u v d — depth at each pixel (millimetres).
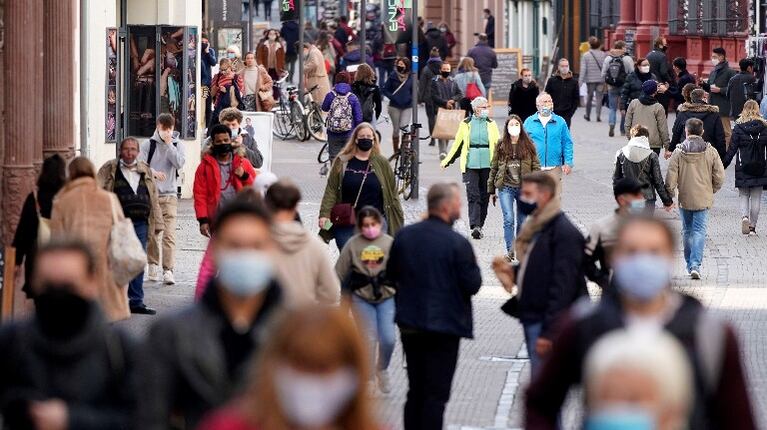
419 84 75000
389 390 27672
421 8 150625
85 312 15000
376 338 27656
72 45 38781
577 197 57250
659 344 10945
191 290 38781
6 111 34719
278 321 10844
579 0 112562
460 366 30156
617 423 10609
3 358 14953
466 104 76938
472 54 90938
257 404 10609
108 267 28672
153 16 56844
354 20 151625
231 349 14211
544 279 23094
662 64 82125
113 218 28781
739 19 89562
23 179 34906
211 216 35500
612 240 23750
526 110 69000
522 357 31031
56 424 14719
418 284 23406
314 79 80875
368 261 26875
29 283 28438
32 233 28281
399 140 69250
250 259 13969
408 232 23609
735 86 67625
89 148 50031
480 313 36188
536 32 122500
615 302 13336
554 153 46000
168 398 14094
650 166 42188
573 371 13281
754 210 48281
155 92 53688
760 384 27828
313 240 21500
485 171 47531
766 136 47812
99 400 14977
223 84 68250
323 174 63062
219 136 35375
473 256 23531
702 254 41219
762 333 33156
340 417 10625
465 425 25234
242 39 82188
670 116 90688
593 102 103875
